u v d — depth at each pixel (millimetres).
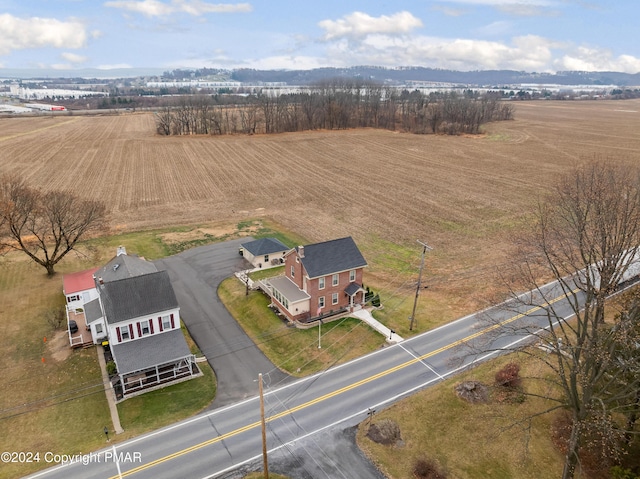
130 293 39656
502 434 30891
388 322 45188
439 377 36969
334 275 46031
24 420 33125
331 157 126188
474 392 34594
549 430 31156
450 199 86250
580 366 26281
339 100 188000
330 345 41688
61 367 39156
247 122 173625
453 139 156375
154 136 159375
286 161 121188
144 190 94500
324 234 69125
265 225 73438
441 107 185625
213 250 63438
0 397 35406
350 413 33281
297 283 47219
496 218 74938
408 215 77562
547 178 99812
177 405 34688
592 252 26688
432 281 53562
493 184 96438
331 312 47031
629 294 29391
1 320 45938
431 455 29531
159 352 38156
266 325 45156
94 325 41875
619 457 27578
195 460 29406
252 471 28516
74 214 55875
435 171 109188
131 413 33906
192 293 51656
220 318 46875
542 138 155375
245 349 41781
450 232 69500
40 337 43312
